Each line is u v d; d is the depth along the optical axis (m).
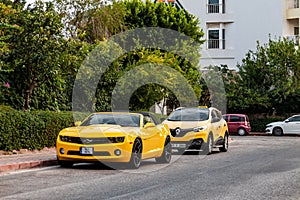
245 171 16.12
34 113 20.94
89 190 11.88
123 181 13.55
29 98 23.20
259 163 18.80
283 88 48.06
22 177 14.09
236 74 52.16
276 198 10.99
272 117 50.00
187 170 16.34
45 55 21.98
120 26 34.25
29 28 21.89
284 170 16.44
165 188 12.34
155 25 37.19
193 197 11.02
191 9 55.22
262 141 35.09
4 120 19.05
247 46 55.09
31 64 22.11
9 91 22.50
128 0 37.69
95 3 32.59
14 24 22.19
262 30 54.97
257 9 55.00
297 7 56.31
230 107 49.28
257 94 48.28
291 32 56.41
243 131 45.66
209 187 12.55
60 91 25.70
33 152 20.33
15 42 22.03
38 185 12.58
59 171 15.59
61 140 16.20
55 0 31.48
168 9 38.62
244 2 55.16
